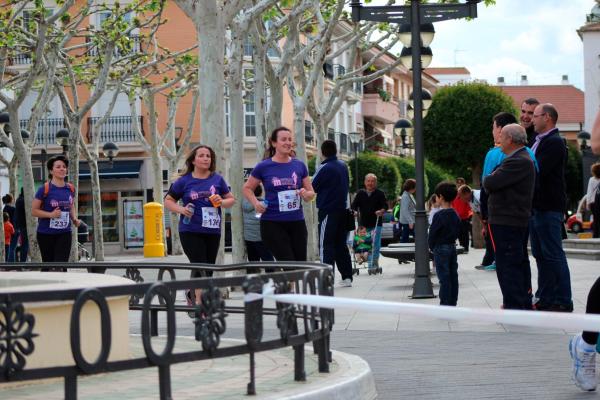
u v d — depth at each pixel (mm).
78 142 37562
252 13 22828
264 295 8078
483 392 9609
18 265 13469
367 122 97625
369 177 27531
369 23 37281
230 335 14047
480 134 90625
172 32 67125
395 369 11070
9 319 6980
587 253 31672
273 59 69188
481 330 14094
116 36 35188
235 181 22641
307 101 32938
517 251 14672
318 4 33062
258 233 22328
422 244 19500
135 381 9500
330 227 21953
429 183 86312
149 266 12789
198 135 68250
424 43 22750
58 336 9102
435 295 19953
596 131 8906
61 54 37312
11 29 32656
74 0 30875
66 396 7223
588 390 9539
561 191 15250
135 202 67188
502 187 14562
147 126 67562
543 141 15203
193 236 15383
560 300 15281
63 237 19250
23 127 67688
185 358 7770
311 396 8336
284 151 15789
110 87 43938
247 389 8469
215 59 20703
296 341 8875
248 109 69750
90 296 7188
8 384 9117
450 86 92688
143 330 7527
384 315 16391
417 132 19828
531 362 11258
